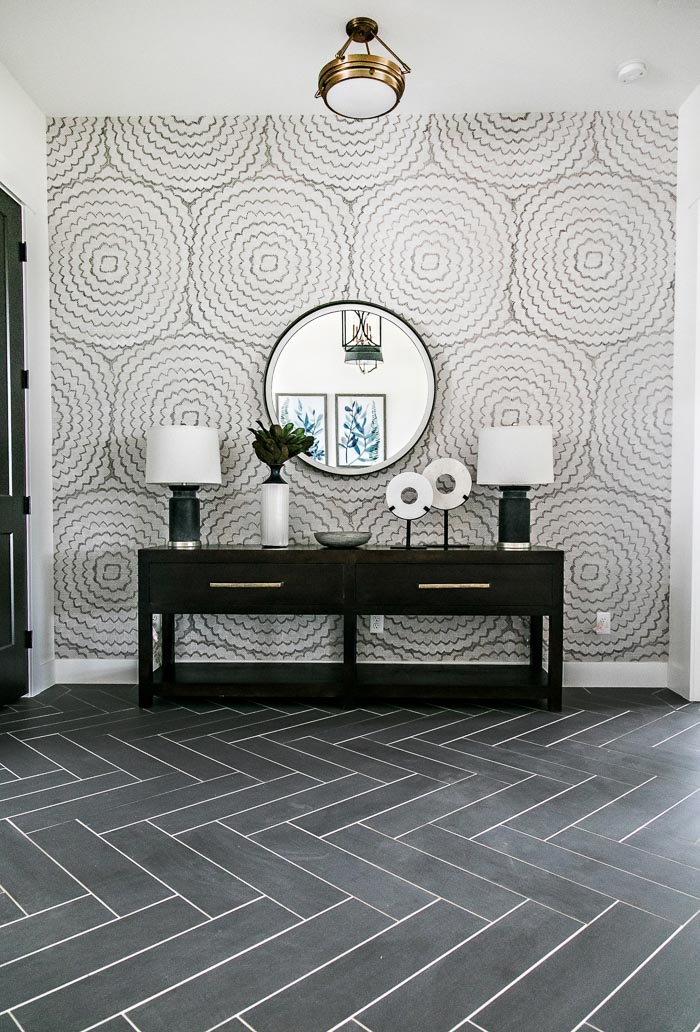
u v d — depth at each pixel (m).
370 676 3.24
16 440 3.25
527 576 3.05
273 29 2.86
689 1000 1.24
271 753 2.49
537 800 2.08
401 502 3.25
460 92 3.33
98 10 2.74
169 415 3.58
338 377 3.54
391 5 2.70
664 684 3.51
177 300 3.57
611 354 3.51
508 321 3.53
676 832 1.88
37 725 2.84
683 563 3.33
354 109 2.90
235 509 3.58
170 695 3.12
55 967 1.32
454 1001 1.23
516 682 3.12
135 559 3.58
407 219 3.54
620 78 3.16
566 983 1.28
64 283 3.56
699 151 3.22
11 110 3.18
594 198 3.50
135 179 3.55
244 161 3.55
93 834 1.87
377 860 1.73
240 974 1.30
